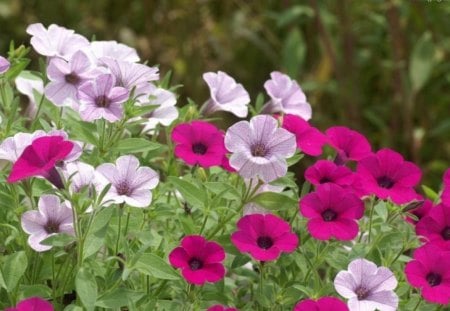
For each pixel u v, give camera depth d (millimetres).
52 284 1472
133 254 1451
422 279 1441
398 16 2209
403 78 2238
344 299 1473
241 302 1540
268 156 1447
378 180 1509
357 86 2324
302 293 1483
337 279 1430
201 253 1433
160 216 1507
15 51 1583
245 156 1441
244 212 1516
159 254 1494
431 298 1428
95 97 1455
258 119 1445
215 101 1600
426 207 1575
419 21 2264
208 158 1502
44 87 1556
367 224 1567
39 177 1478
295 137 1475
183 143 1510
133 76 1500
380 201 1541
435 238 1500
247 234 1447
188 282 1438
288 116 1539
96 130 1536
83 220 1429
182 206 1563
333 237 1489
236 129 1444
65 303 1517
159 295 1488
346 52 2264
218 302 1481
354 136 1555
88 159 1512
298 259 1500
